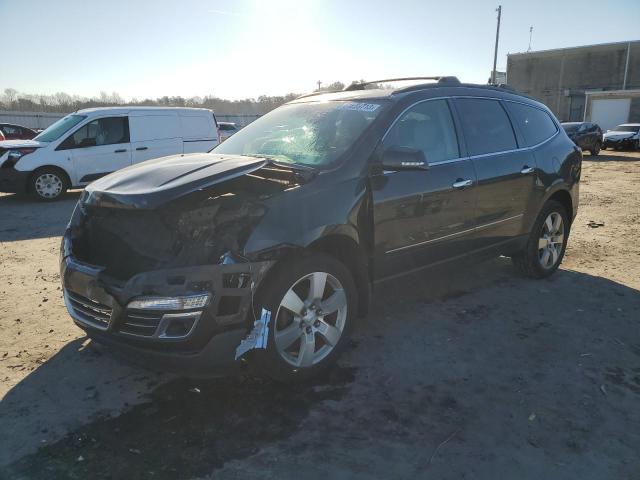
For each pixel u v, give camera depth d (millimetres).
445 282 5316
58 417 2955
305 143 3859
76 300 3162
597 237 7465
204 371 2881
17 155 10406
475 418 2977
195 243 2877
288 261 3111
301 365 3244
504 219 4719
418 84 4281
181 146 12164
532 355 3748
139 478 2477
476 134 4488
